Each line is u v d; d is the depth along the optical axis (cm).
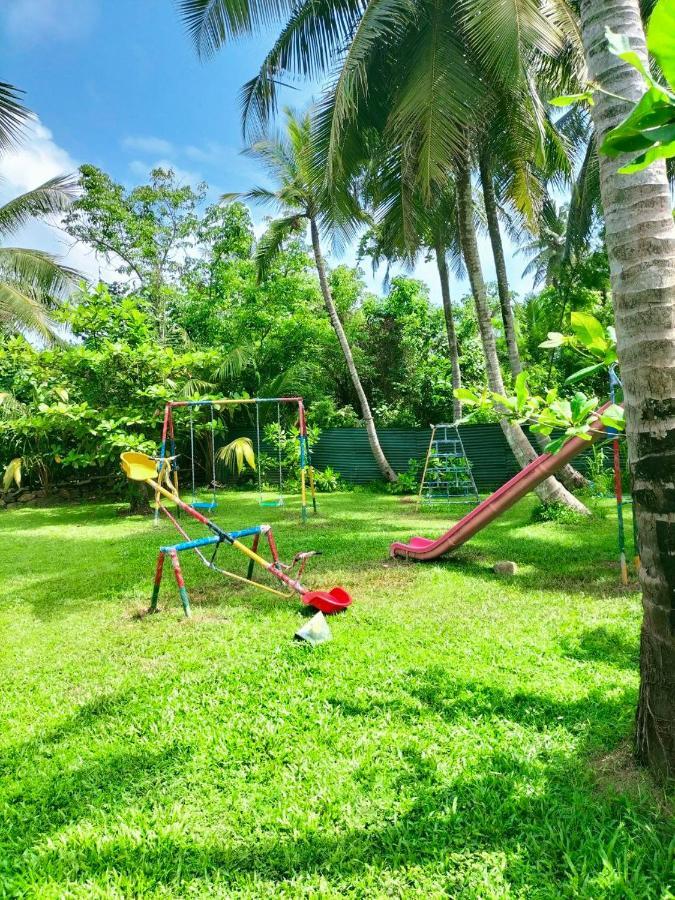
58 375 1153
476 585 505
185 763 243
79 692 321
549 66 841
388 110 839
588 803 203
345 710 281
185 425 1360
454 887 172
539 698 281
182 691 312
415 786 219
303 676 322
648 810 196
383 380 2008
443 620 410
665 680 203
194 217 2056
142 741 262
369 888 173
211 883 179
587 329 203
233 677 325
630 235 196
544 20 641
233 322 1738
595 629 377
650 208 195
